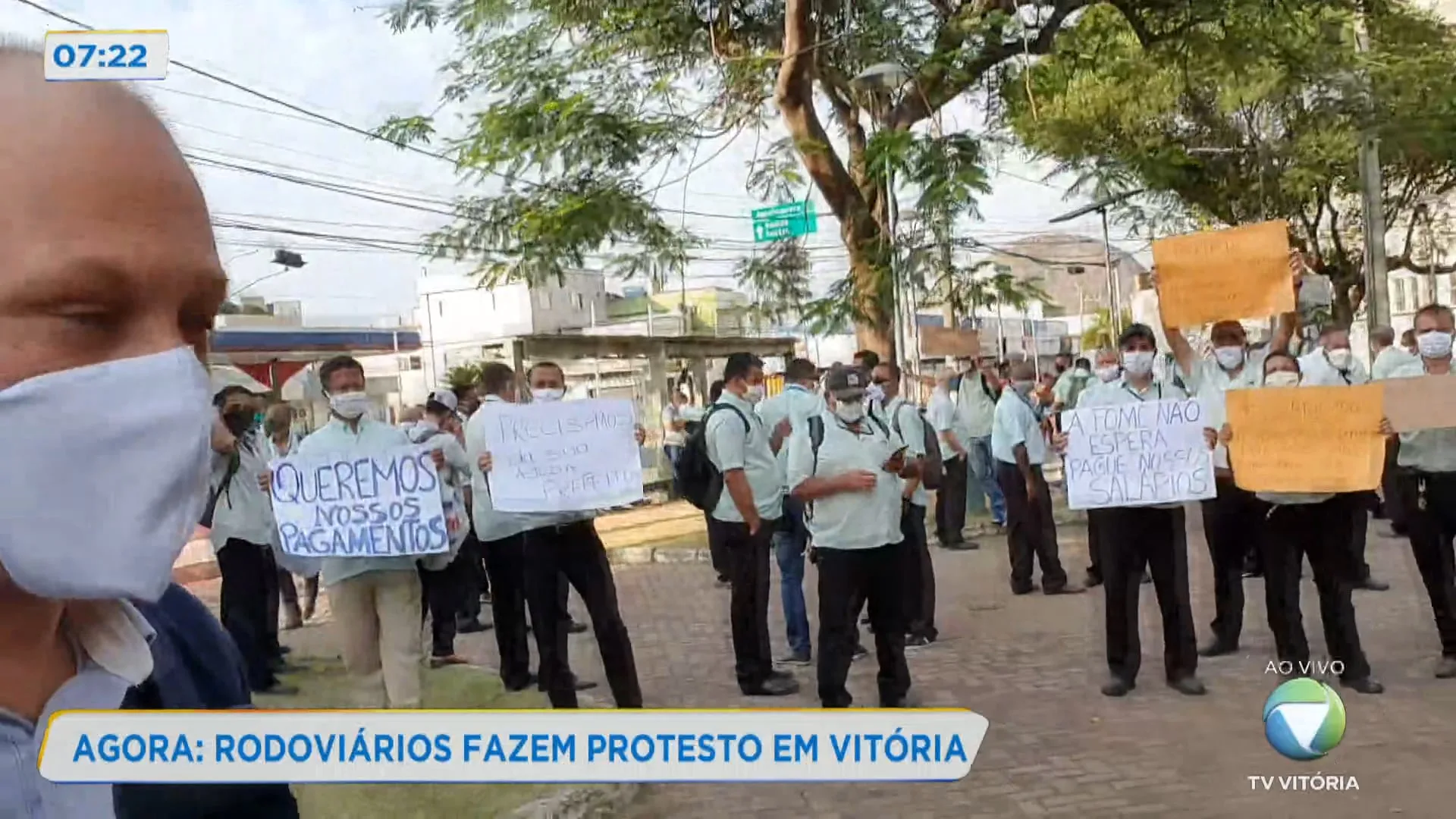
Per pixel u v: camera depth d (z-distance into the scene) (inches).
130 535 31.9
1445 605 182.9
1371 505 255.4
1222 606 208.7
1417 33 381.4
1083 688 182.7
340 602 171.0
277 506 169.0
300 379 250.5
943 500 356.2
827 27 260.4
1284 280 169.9
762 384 219.8
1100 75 328.2
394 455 166.9
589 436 164.7
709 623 262.7
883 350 270.7
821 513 169.5
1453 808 122.5
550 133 262.7
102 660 37.2
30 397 30.8
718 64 277.0
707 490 195.9
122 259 32.3
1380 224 424.2
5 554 31.5
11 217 31.3
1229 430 172.2
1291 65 352.2
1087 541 340.2
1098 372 196.2
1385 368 228.5
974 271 262.2
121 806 37.4
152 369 32.1
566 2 265.0
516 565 207.9
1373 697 171.3
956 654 216.4
